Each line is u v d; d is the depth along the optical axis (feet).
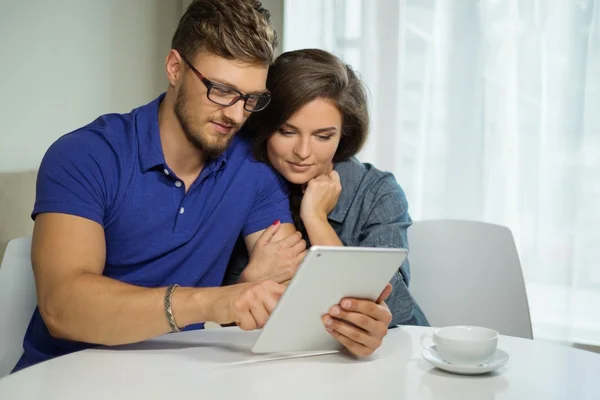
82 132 5.11
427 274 6.58
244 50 4.78
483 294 6.53
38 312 5.25
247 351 4.23
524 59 9.21
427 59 9.61
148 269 5.32
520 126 9.23
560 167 9.09
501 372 3.93
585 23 8.98
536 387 3.67
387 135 9.75
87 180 4.88
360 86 5.80
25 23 8.29
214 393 3.47
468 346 3.80
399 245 5.61
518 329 6.46
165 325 4.20
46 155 4.92
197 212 5.36
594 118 8.99
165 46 10.41
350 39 9.92
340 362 4.07
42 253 4.56
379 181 5.97
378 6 9.79
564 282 9.04
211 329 4.80
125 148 5.11
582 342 8.93
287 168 5.53
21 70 8.25
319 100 5.30
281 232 5.61
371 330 4.05
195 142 5.03
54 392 3.45
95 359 4.03
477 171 9.40
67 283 4.38
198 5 4.93
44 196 4.73
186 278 5.45
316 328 4.06
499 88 9.30
